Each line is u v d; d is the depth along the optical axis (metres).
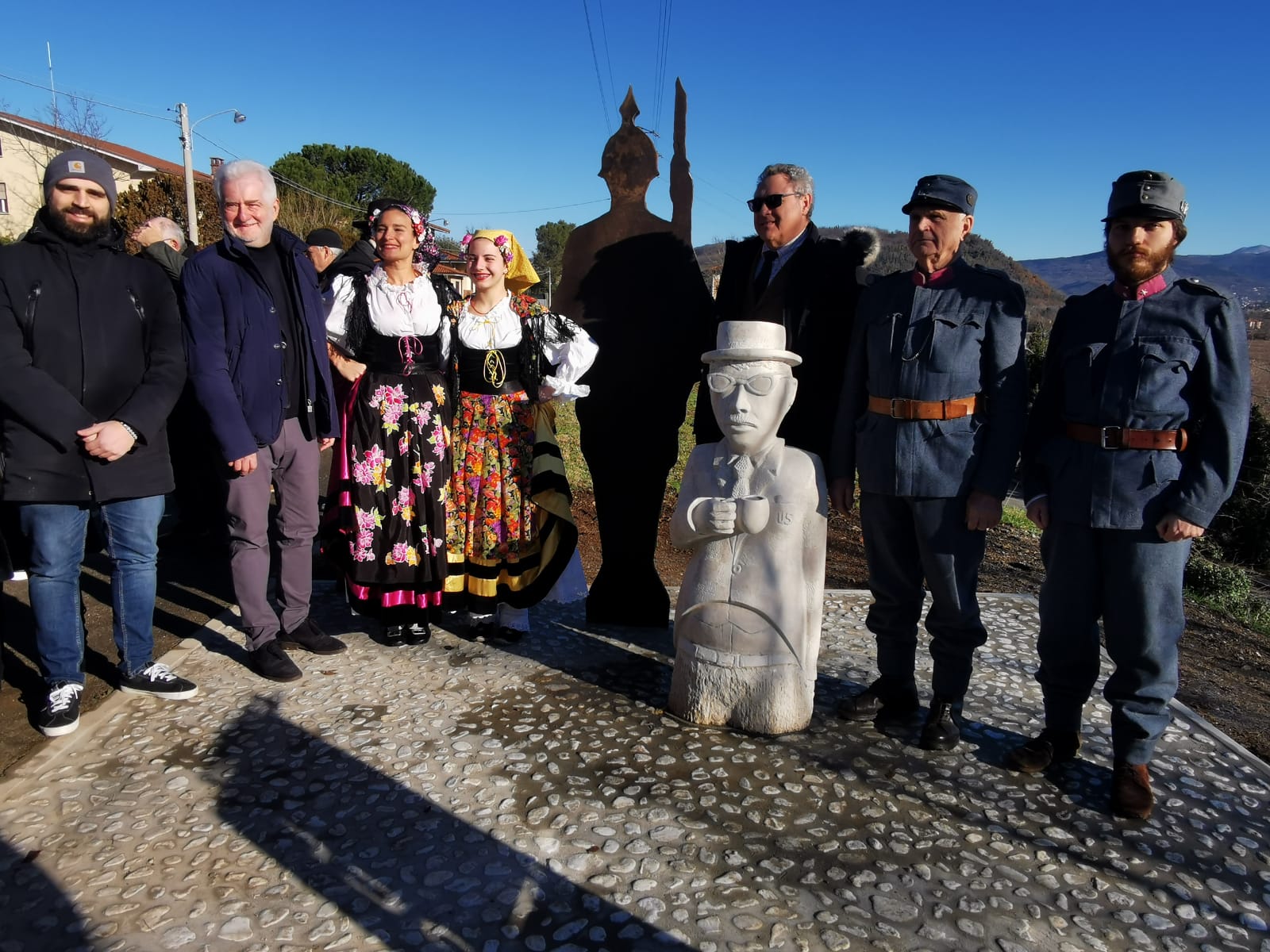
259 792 2.62
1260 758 3.33
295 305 3.31
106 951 1.96
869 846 2.43
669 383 3.92
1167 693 2.59
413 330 3.46
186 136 17.70
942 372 2.77
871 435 2.94
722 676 3.05
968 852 2.41
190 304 3.11
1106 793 2.74
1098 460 2.57
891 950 2.03
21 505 2.83
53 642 2.94
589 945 2.01
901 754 2.96
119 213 18.66
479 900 2.16
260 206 3.16
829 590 4.81
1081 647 2.77
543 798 2.62
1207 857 2.43
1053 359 2.78
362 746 2.91
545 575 3.69
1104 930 2.12
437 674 3.51
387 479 3.53
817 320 3.28
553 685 3.43
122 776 2.70
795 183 3.17
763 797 2.66
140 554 3.11
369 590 3.67
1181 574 2.57
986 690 3.53
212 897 2.15
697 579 3.09
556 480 3.63
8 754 2.82
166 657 3.61
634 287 3.91
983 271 2.82
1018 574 5.76
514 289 3.72
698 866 2.31
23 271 2.72
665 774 2.78
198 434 4.69
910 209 2.82
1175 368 2.47
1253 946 2.08
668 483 7.44
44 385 2.69
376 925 2.06
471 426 3.60
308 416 3.37
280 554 3.62
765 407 2.95
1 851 2.31
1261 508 7.98
